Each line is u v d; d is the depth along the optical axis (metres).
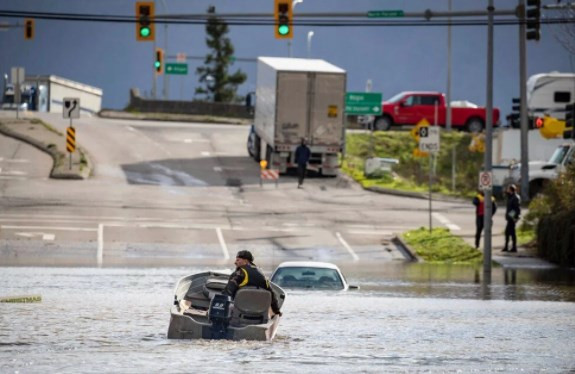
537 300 79.00
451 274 102.25
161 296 75.25
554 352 52.56
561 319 66.69
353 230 136.00
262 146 187.75
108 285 82.81
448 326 62.50
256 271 53.94
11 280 85.50
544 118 169.88
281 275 75.12
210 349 50.84
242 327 52.97
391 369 46.81
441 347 53.94
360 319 64.69
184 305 54.69
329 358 49.41
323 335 57.44
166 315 64.19
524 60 162.75
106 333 56.19
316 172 181.75
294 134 176.12
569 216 113.38
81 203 144.38
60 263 103.56
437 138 127.31
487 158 107.44
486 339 57.12
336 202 158.50
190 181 170.75
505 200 167.88
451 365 48.25
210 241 123.81
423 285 90.06
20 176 164.25
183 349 50.72
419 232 129.62
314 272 75.12
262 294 53.00
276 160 177.38
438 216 149.50
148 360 47.56
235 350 50.84
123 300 72.38
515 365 48.44
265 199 157.62
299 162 171.62
